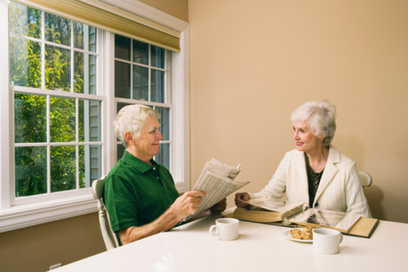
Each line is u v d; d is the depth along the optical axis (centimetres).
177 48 303
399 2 204
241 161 279
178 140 310
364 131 218
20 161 198
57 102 218
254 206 151
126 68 268
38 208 192
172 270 82
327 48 233
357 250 96
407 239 107
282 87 254
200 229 122
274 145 259
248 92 274
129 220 133
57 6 206
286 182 185
